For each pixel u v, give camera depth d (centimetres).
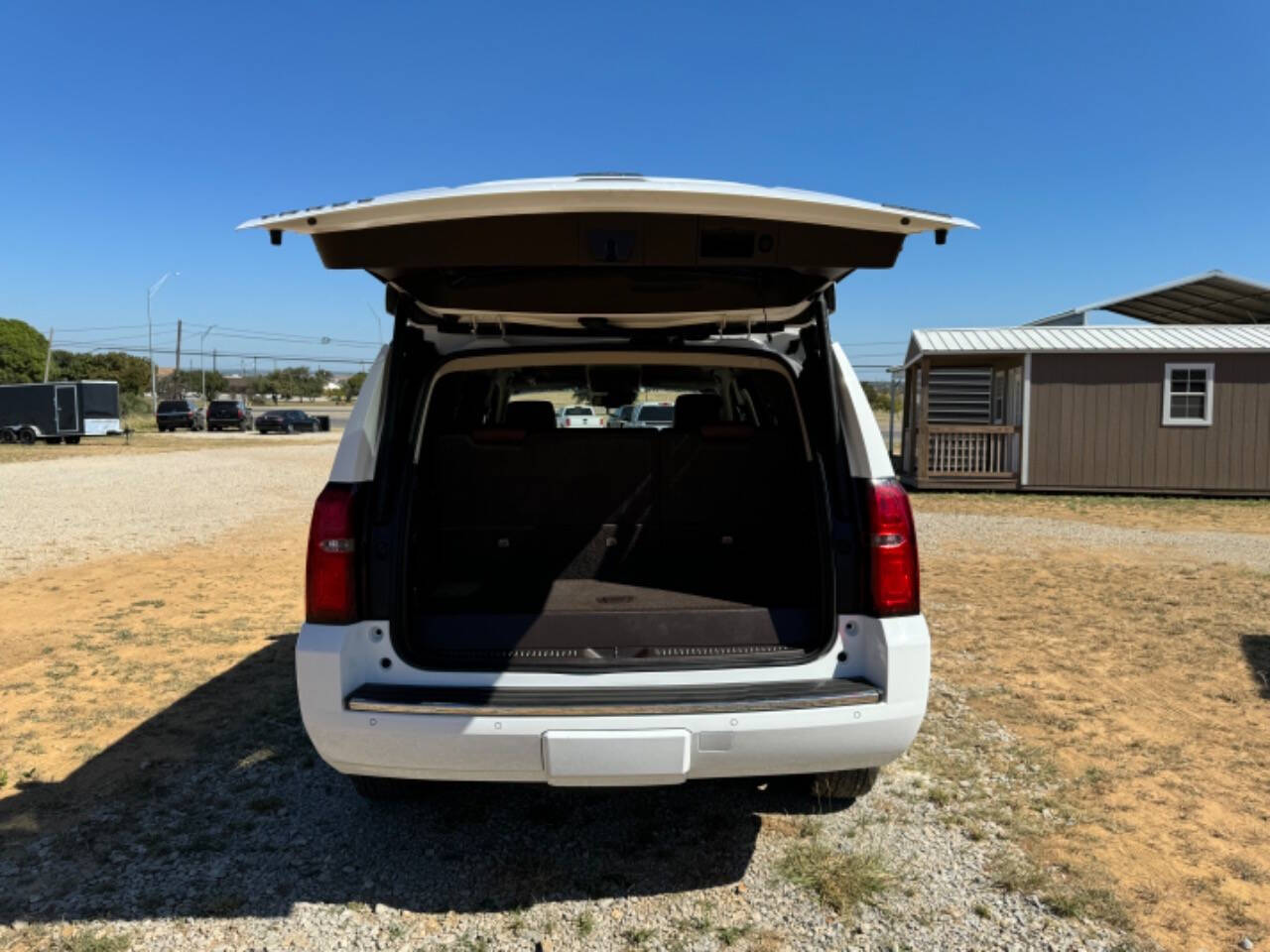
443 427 357
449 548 333
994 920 281
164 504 1420
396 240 257
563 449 332
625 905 292
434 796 369
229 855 323
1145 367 1625
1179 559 928
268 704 479
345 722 267
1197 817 347
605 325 343
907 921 281
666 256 257
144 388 8181
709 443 332
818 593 291
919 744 417
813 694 268
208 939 274
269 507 1390
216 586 798
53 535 1099
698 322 348
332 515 276
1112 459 1644
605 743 259
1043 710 462
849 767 279
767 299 307
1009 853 321
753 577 332
